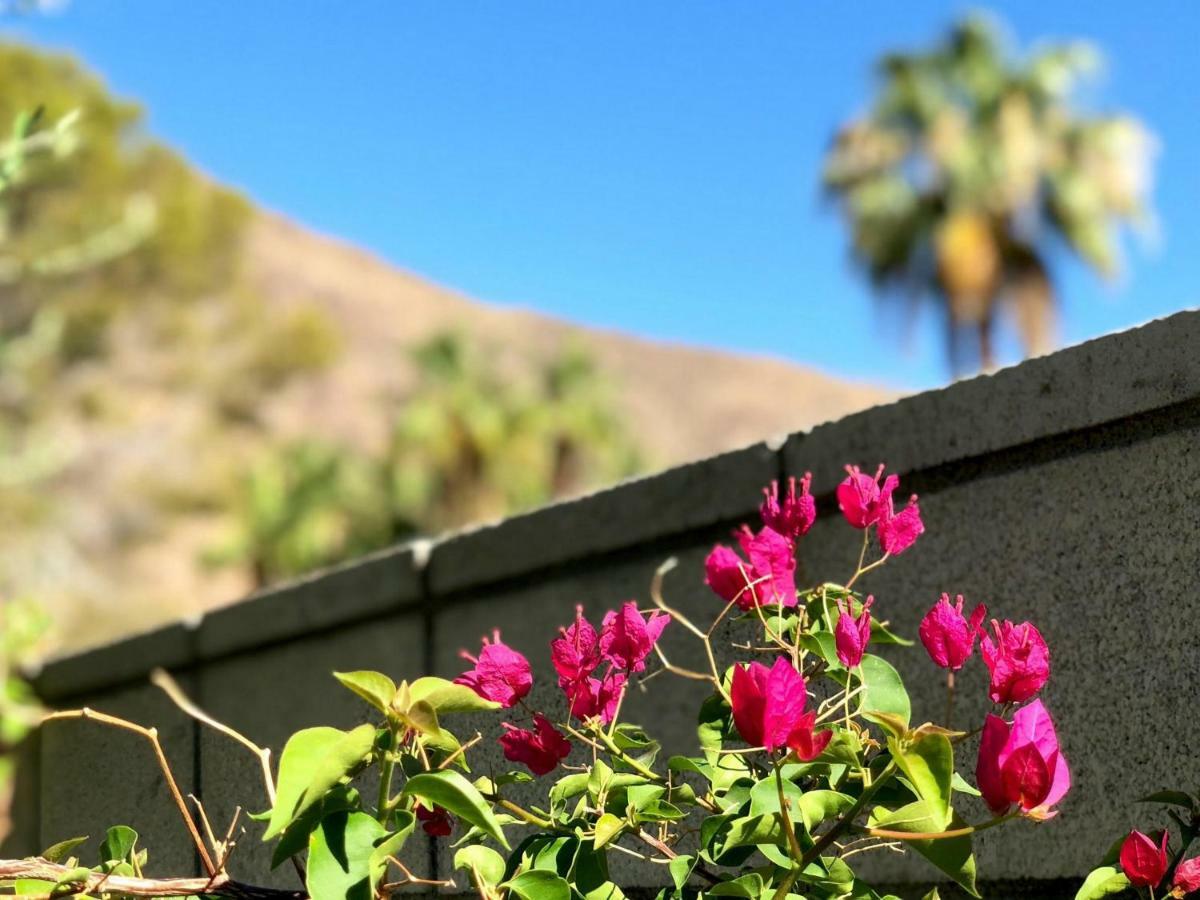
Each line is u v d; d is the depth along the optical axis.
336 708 3.08
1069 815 1.98
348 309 65.94
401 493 21.16
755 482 2.47
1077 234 21.97
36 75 15.77
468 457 21.34
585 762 2.44
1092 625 1.99
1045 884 2.01
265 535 21.05
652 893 2.39
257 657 3.31
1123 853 1.65
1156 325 1.92
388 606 3.05
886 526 1.87
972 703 2.12
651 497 2.63
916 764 1.42
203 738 3.14
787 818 1.53
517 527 2.85
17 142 3.21
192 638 3.44
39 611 3.95
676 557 2.59
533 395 22.00
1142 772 1.90
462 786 1.46
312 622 3.19
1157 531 1.91
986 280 21.94
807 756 1.47
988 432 2.14
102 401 23.23
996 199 21.88
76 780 3.49
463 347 21.97
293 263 68.94
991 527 2.14
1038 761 1.43
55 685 3.74
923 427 2.24
